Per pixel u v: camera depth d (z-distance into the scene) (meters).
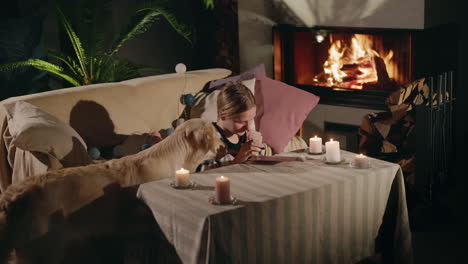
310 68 5.43
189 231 2.35
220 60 5.83
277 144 3.83
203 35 5.93
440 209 3.95
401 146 3.94
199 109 3.87
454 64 4.74
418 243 3.57
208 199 2.46
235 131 3.22
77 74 5.29
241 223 2.37
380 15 4.72
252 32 5.55
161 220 2.49
